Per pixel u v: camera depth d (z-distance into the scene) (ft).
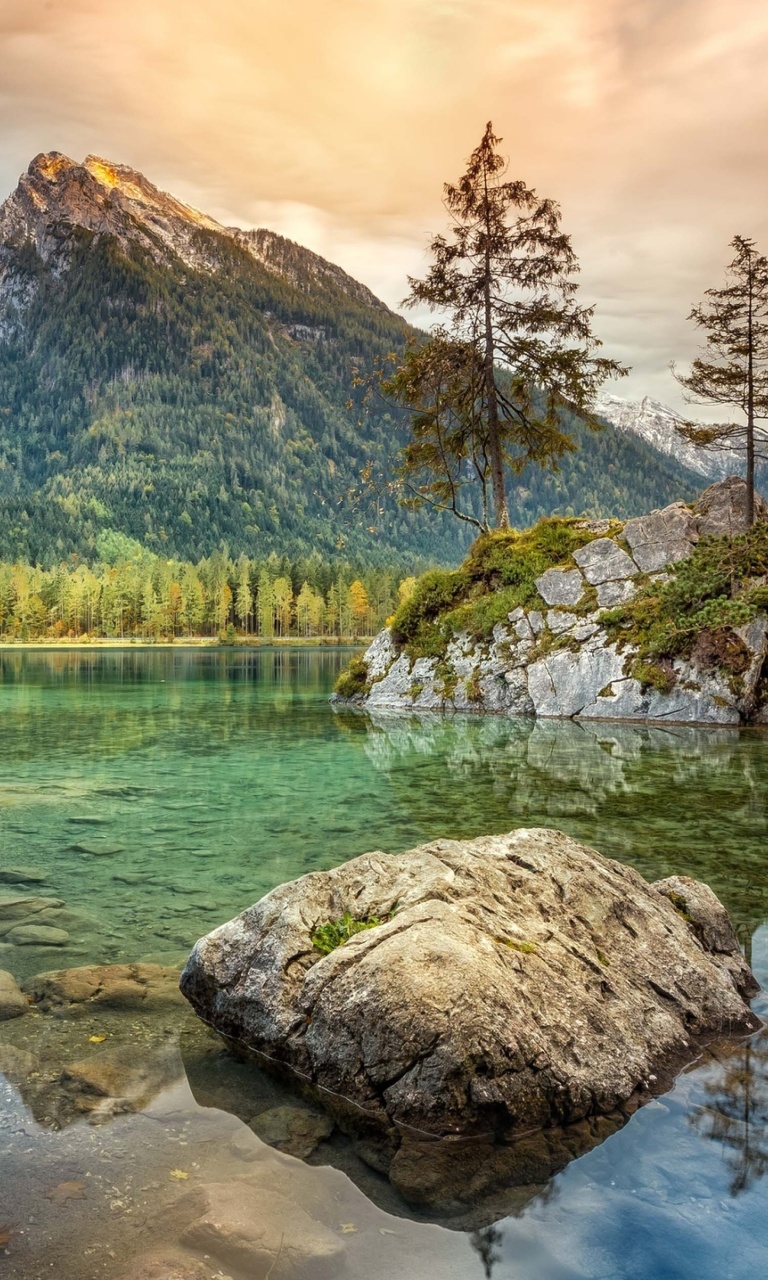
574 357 101.71
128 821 34.94
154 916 23.35
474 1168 12.14
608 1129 13.28
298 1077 14.75
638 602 82.89
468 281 103.86
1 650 363.15
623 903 18.98
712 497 88.89
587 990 15.88
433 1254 10.14
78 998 17.61
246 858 29.27
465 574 98.58
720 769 48.62
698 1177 11.93
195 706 94.53
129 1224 10.41
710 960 18.69
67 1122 12.91
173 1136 12.66
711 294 88.74
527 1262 10.03
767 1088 14.57
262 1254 9.94
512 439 112.16
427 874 18.20
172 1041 15.97
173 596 506.48
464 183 103.24
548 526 97.19
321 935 16.79
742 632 75.31
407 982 14.21
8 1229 10.25
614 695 78.89
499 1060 13.46
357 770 48.14
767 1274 9.82
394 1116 13.43
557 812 36.40
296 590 558.56
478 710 87.04
